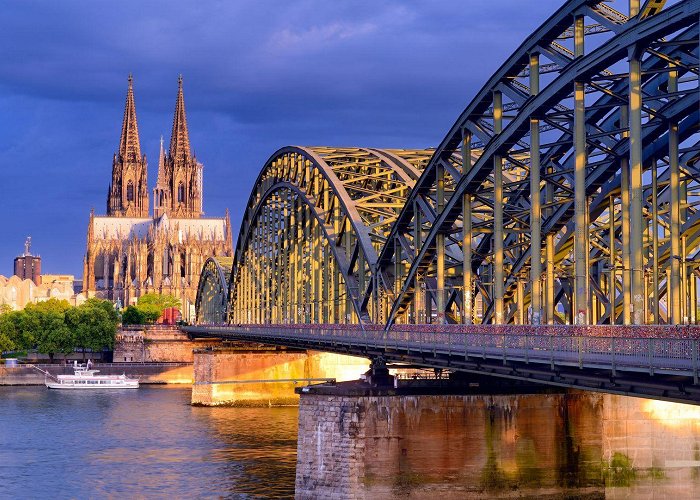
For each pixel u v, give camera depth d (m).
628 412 79.88
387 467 76.62
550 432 78.56
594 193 68.88
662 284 75.44
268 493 87.62
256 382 172.75
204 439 123.69
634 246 54.78
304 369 175.00
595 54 58.53
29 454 112.81
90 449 116.25
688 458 80.38
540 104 64.56
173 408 167.38
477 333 63.41
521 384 78.88
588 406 79.38
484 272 93.00
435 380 78.56
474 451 77.44
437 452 77.12
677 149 57.22
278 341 131.75
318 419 79.00
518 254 81.44
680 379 45.66
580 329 54.81
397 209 107.69
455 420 77.44
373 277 96.38
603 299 69.88
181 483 93.56
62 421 146.50
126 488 92.00
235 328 159.75
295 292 131.88
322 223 114.00
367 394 77.12
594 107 65.12
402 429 77.06
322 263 121.12
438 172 82.25
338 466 77.25
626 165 61.72
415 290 85.81
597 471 79.19
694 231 66.56
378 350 84.69
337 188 105.19
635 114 55.31
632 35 55.34
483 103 74.50
